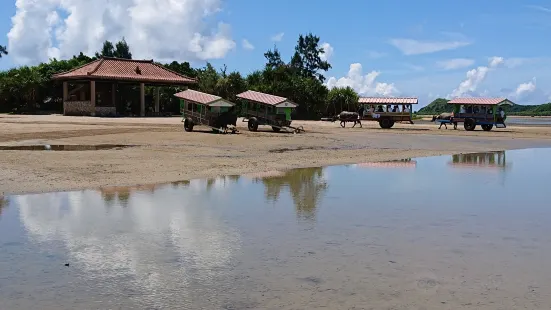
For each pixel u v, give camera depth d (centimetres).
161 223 920
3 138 2458
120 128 3216
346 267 682
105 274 648
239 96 3472
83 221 923
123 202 1102
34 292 584
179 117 5262
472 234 870
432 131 4100
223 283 618
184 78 5800
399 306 551
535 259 729
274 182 1436
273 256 731
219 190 1284
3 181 1300
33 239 804
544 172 1739
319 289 600
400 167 1856
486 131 4216
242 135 2978
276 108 3334
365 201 1165
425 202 1163
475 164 1986
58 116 5041
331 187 1363
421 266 690
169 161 1791
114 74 5341
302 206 1096
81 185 1295
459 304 558
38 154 1820
